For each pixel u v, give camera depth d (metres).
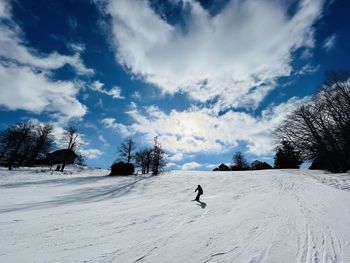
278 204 14.37
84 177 36.12
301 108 34.91
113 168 40.97
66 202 17.00
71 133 48.88
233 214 12.12
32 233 8.67
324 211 11.63
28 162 56.06
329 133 30.86
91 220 10.88
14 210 13.54
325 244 7.19
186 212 12.82
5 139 51.03
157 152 43.34
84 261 6.16
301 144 34.75
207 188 24.33
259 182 27.00
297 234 8.27
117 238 8.19
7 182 29.23
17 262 6.06
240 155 74.69
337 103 30.27
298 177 29.09
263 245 7.32
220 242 7.70
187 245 7.45
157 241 7.85
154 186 26.28
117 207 14.48
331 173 29.81
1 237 8.11
